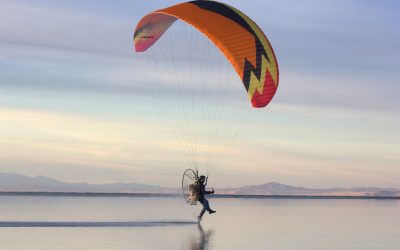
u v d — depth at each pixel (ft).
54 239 84.48
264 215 152.76
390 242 94.07
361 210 201.26
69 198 258.98
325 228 115.14
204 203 111.65
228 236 94.58
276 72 101.60
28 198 240.12
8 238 84.48
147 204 202.28
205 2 108.27
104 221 110.22
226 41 100.58
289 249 82.28
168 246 80.33
